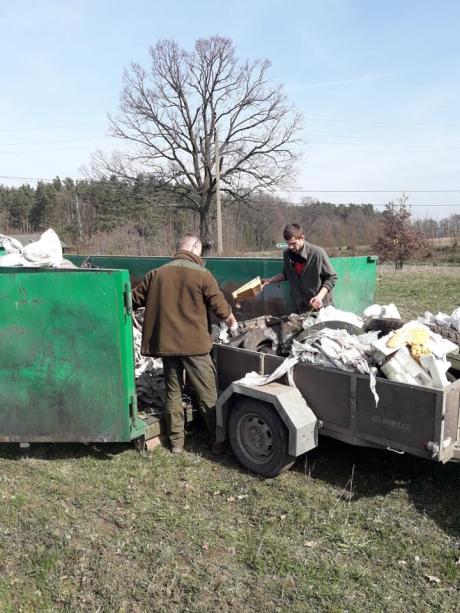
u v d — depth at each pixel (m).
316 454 4.32
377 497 3.65
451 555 3.04
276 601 2.71
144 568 2.97
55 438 4.22
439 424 3.14
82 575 2.91
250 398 3.97
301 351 3.98
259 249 52.09
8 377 4.18
